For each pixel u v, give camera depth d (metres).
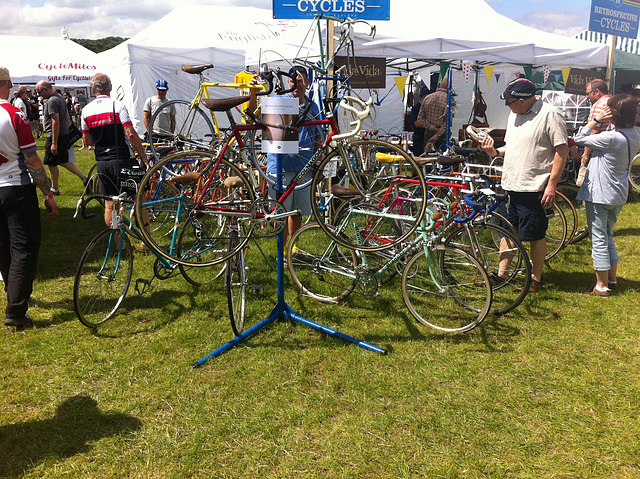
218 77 12.00
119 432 2.54
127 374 3.06
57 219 6.78
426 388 2.92
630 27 8.13
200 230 3.35
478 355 3.30
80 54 18.25
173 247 3.62
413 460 2.34
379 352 3.32
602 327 3.65
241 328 3.52
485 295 3.64
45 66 17.33
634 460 2.31
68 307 3.99
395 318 3.86
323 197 4.48
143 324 3.75
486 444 2.45
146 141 6.91
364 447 2.43
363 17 4.38
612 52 8.05
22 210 3.47
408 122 10.29
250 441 2.49
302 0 4.30
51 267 4.91
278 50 6.76
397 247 3.93
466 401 2.80
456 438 2.50
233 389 2.91
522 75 8.91
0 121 3.29
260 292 4.25
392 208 3.93
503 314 3.87
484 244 4.00
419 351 3.36
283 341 3.49
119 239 3.80
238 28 12.16
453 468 2.28
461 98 10.25
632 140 3.96
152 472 2.28
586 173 4.11
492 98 10.63
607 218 4.13
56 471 2.27
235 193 3.29
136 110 10.98
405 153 3.03
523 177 4.04
